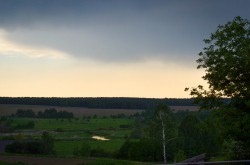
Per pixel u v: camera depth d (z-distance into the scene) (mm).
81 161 68000
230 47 30047
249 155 30188
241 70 29484
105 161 65750
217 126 28891
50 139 95125
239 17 30625
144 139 81688
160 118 80625
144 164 60062
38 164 63906
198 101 31547
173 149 80062
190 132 81312
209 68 30703
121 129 183875
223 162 13820
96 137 155000
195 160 21953
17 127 179000
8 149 90812
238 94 29500
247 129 27797
